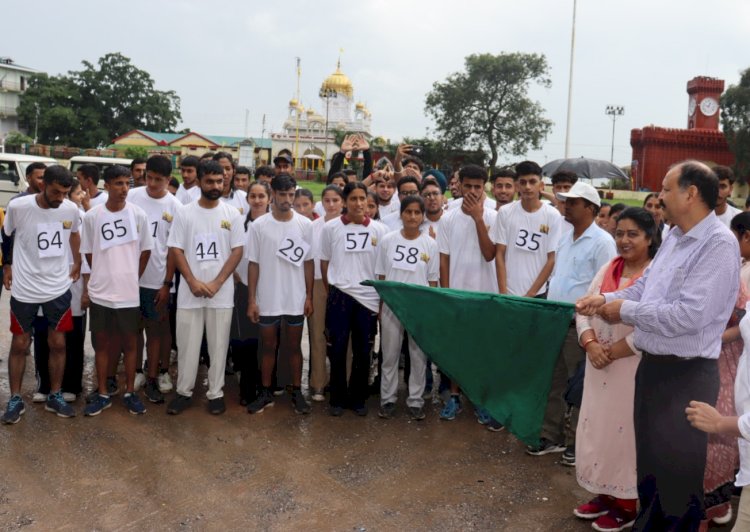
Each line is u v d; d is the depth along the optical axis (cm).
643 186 5012
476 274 551
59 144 6456
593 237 454
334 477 431
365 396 544
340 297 532
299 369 549
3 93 6316
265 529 367
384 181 685
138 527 364
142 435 486
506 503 405
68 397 547
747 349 277
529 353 446
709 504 344
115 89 6850
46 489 403
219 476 427
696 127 5366
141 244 537
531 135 5397
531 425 450
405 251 530
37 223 497
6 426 491
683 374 309
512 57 5234
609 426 368
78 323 548
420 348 492
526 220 525
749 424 252
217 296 521
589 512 386
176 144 6144
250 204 618
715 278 294
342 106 7419
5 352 679
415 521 381
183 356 526
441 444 491
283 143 6888
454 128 5441
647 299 316
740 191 4166
